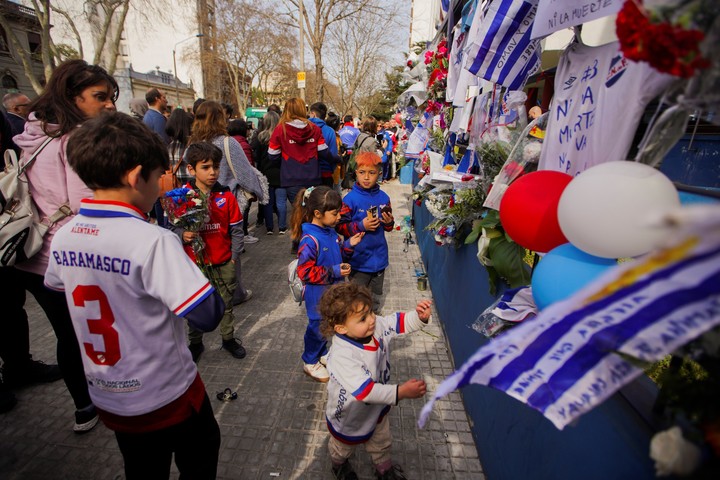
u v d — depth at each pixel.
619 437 0.93
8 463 2.21
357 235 3.09
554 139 1.40
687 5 0.56
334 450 2.01
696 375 0.93
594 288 0.55
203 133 4.28
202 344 3.16
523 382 0.86
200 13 32.81
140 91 36.56
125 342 1.33
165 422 1.42
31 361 2.82
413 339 3.42
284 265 5.06
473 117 3.14
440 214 2.85
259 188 4.82
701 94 0.67
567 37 2.20
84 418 2.39
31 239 2.06
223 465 2.19
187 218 2.70
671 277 0.49
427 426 2.47
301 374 2.96
